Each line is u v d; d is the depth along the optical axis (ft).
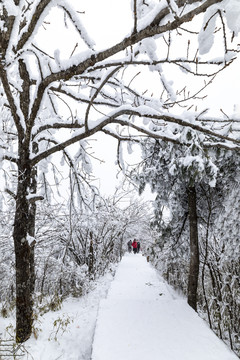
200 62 7.95
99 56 8.21
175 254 26.89
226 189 22.44
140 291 25.91
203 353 11.54
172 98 11.95
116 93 14.48
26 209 12.60
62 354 13.14
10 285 25.11
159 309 17.20
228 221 22.49
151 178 22.99
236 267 24.04
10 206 23.98
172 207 24.50
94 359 10.98
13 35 7.22
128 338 12.95
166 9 6.37
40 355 12.19
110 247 45.39
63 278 27.58
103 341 12.60
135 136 13.39
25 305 12.69
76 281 28.17
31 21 7.68
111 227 40.50
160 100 13.34
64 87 12.62
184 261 34.32
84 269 30.55
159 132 13.32
